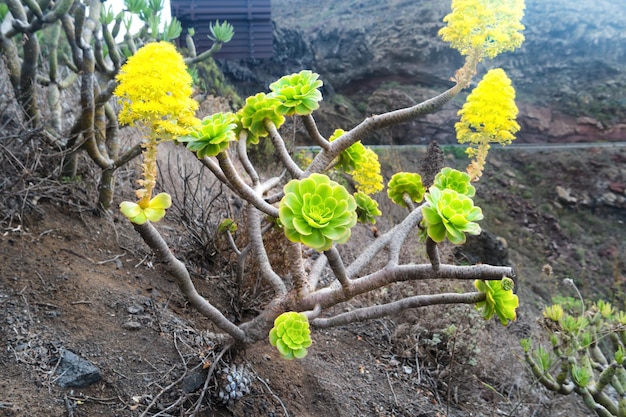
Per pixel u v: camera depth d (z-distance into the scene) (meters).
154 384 1.52
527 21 17.22
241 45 8.34
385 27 16.23
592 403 2.43
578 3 17.14
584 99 15.43
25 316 1.56
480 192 12.60
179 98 1.07
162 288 2.10
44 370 1.40
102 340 1.60
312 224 1.05
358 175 2.40
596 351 2.97
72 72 3.04
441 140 13.95
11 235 1.94
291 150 4.95
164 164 3.46
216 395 1.59
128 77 1.02
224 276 2.39
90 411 1.35
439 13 15.70
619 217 12.05
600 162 13.09
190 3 7.89
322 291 1.47
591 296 9.12
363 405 2.08
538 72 16.55
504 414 2.54
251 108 1.51
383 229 4.71
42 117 2.45
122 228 2.45
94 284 1.86
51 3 2.56
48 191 2.19
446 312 2.98
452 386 2.59
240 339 1.55
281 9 19.28
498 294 1.44
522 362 2.96
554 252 11.09
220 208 2.84
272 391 1.84
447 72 15.16
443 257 3.71
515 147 14.34
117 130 2.65
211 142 1.23
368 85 15.84
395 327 2.88
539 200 12.58
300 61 13.95
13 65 2.33
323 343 2.46
